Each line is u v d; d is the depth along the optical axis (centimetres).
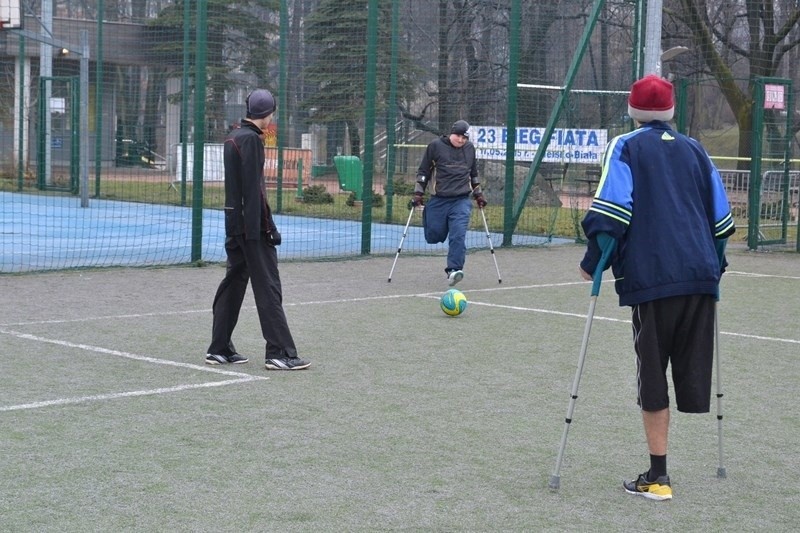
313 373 891
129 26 3020
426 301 1311
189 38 2795
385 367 920
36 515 537
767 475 634
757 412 786
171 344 1004
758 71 2895
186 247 1916
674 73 3338
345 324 1134
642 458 663
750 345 1053
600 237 583
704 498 589
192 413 750
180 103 2894
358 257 1794
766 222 2131
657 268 572
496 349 1009
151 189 2928
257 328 1105
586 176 2391
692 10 3012
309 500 569
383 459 649
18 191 3152
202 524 529
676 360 594
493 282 1517
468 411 772
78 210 2683
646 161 582
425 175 1469
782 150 2217
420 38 2442
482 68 2380
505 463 647
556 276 1596
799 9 3003
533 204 2270
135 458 639
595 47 2236
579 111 2197
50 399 781
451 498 579
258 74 2658
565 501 579
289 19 2508
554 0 2253
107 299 1279
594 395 830
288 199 2672
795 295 1427
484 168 2431
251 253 895
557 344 1038
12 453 644
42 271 1516
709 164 601
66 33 3197
